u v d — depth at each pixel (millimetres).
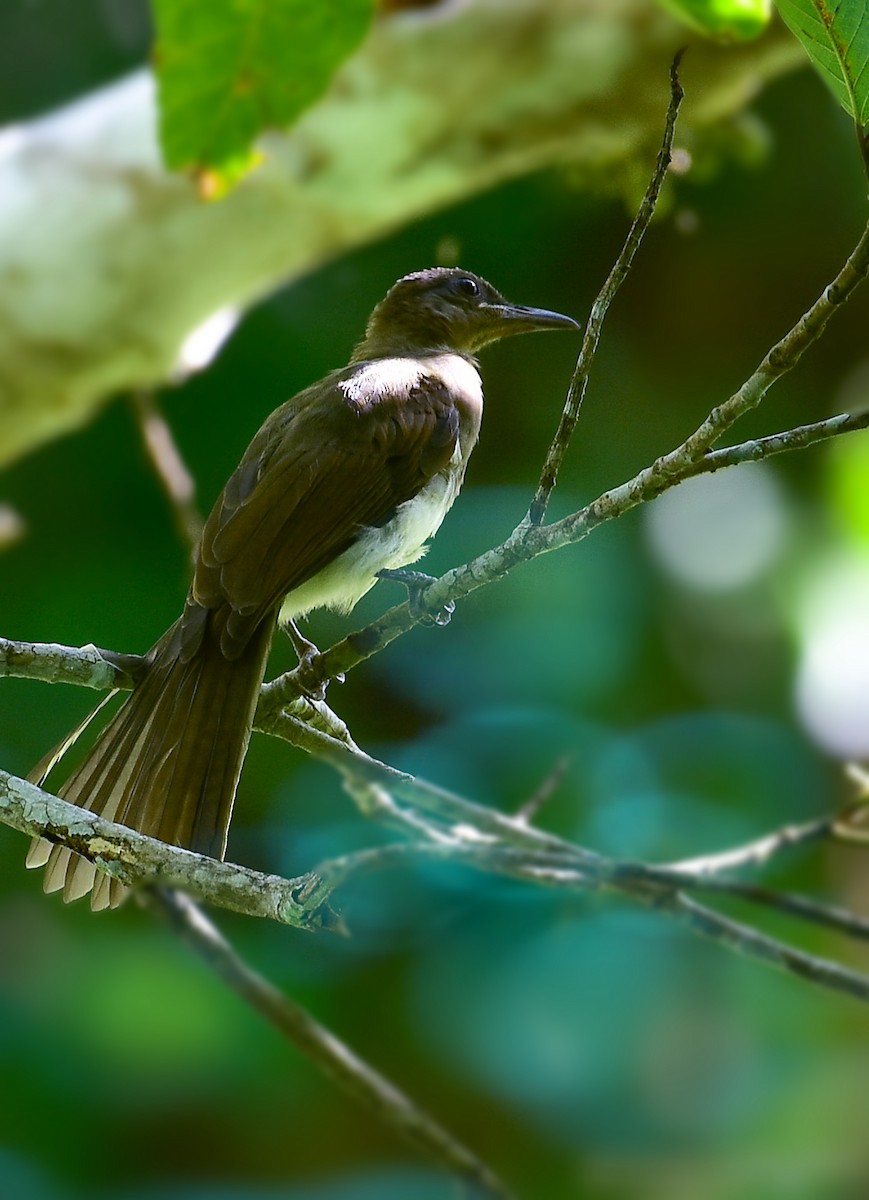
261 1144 10703
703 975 11320
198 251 12633
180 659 8672
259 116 9891
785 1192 10688
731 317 15594
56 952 11719
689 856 13078
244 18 9344
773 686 14445
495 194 14781
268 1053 10758
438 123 12586
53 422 12969
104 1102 10664
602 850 12977
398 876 10969
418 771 13305
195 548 9664
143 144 12523
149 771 8312
